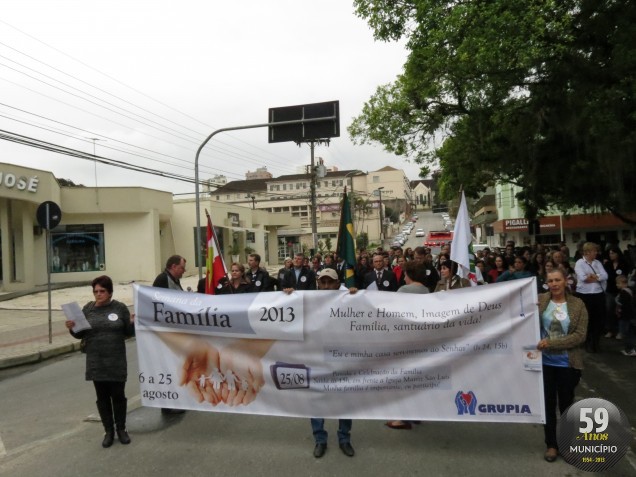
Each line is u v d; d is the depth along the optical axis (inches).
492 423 216.2
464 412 187.9
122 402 203.0
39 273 1133.1
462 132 612.7
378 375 193.8
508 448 188.2
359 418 192.5
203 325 208.7
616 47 361.4
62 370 366.0
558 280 179.0
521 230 1407.5
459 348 189.0
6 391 308.8
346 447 186.7
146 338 214.8
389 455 184.1
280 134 617.0
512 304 186.1
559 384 179.3
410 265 219.8
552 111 441.4
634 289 327.0
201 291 334.0
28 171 953.5
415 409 191.2
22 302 836.0
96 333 200.1
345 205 217.0
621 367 303.6
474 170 701.3
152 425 223.8
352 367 195.5
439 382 190.2
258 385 203.3
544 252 460.8
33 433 221.8
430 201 6476.4
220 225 1567.4
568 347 174.1
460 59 432.8
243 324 204.8
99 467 180.9
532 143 484.7
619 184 413.4
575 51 409.4
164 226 1434.5
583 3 387.2
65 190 1153.4
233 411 205.8
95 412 249.6
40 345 443.8
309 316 199.6
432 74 490.3
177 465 179.9
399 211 4315.9
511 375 184.7
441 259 479.2
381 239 2792.8
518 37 391.2
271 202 3836.1
